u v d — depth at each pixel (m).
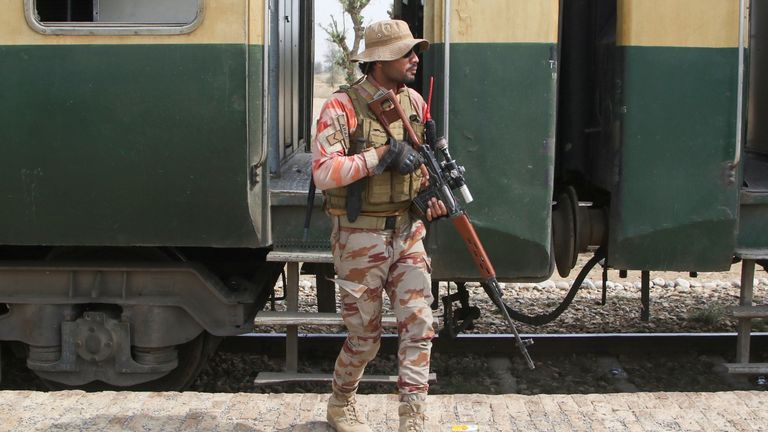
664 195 4.80
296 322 4.73
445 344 6.30
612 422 4.12
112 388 5.22
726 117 4.76
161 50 4.45
